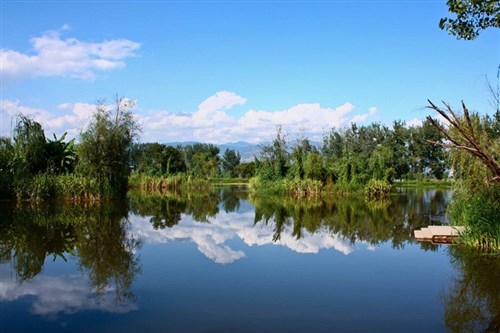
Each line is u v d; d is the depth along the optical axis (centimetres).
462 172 1242
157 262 1091
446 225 1714
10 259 1110
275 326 650
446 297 797
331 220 1966
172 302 764
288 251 1245
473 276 942
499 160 1112
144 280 918
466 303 761
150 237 1472
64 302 766
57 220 1816
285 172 4025
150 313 706
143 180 4616
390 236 1509
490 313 709
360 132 7694
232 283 898
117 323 661
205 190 4541
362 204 2828
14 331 632
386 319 682
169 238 1461
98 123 2673
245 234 1564
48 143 2722
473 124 1175
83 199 2591
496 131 1192
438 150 6588
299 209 2491
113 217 1975
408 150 6975
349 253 1217
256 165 4412
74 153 2812
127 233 1543
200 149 8462
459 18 679
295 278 940
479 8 658
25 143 2561
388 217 2069
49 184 2453
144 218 1983
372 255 1184
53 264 1059
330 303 763
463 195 1293
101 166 2675
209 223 1858
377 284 891
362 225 1800
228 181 6681
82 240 1381
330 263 1093
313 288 862
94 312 712
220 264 1077
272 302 765
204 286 873
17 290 841
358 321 672
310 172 3725
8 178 2339
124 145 2794
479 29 673
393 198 3403
